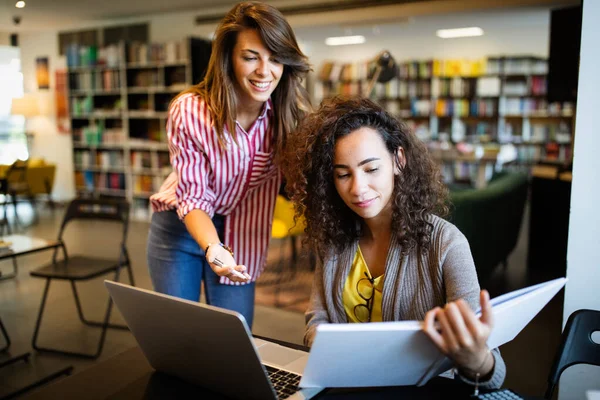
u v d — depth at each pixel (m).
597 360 1.34
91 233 6.82
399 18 6.64
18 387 2.76
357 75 9.77
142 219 7.96
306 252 1.54
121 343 3.35
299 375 1.16
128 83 7.88
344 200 1.28
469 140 9.09
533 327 3.52
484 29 8.31
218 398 1.10
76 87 8.38
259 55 1.63
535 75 8.60
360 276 1.40
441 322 0.92
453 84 9.06
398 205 1.31
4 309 3.98
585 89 1.67
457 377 1.11
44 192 8.79
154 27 8.14
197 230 1.67
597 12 1.63
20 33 9.49
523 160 8.77
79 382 1.17
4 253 2.94
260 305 4.07
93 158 8.49
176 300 0.99
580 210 1.73
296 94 1.86
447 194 1.48
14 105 9.02
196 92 1.81
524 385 2.70
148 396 1.10
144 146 7.85
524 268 5.17
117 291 1.11
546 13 6.88
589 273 1.75
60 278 3.18
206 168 1.83
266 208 2.02
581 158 1.71
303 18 7.16
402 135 1.29
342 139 1.25
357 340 0.90
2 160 9.74
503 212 4.50
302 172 1.41
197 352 1.05
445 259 1.27
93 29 8.70
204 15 7.61
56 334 3.50
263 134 1.86
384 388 1.09
